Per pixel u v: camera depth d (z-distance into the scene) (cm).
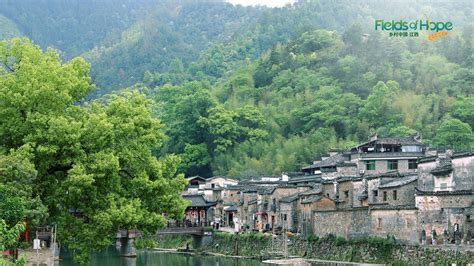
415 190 9644
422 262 8694
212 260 12144
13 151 6003
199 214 15562
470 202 8725
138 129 6912
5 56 6731
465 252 8044
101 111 6919
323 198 11956
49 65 6475
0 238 4528
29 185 5866
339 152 16275
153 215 6750
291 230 12812
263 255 11962
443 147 15962
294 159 19138
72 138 6203
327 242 11056
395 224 9419
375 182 10994
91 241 6425
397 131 18262
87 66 7106
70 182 6119
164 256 13275
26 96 6247
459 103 19400
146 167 6906
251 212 14550
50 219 6431
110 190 6544
